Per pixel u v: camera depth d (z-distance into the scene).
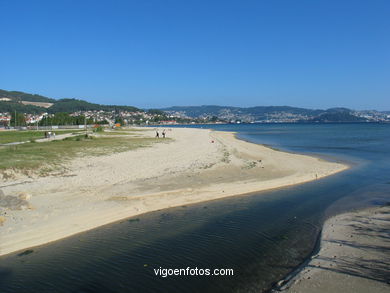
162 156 31.05
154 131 99.31
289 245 10.53
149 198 15.72
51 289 7.96
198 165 25.77
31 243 10.34
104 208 13.84
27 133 72.25
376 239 10.66
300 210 14.45
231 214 13.84
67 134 66.38
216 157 31.11
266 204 15.42
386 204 15.18
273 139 69.50
